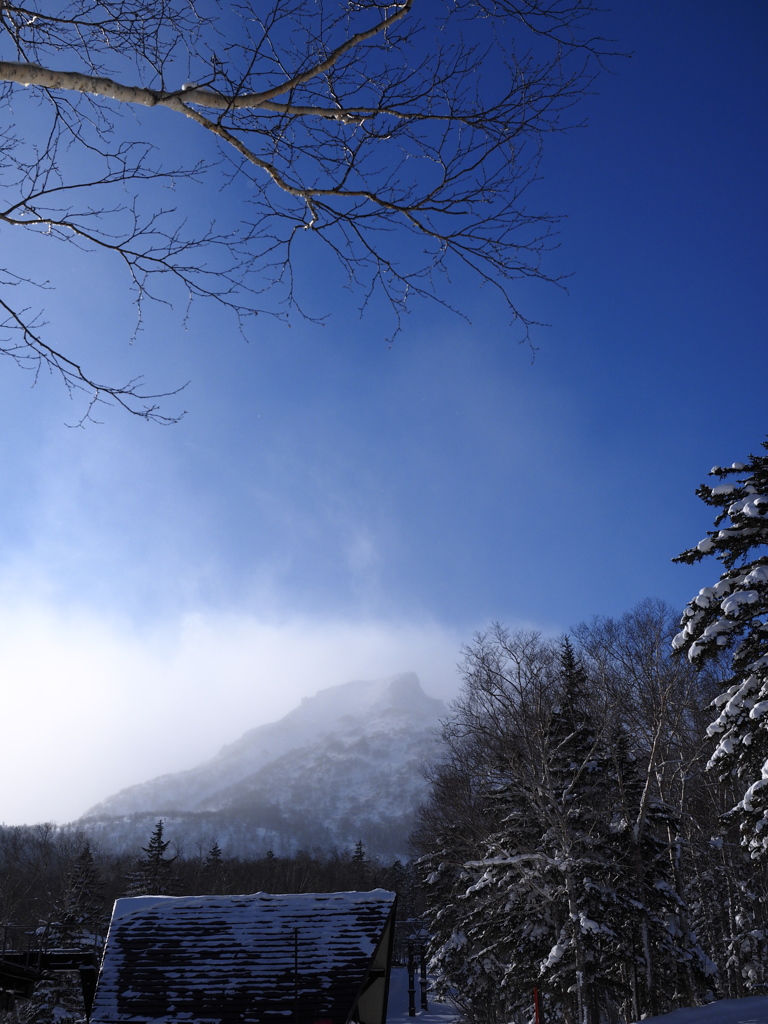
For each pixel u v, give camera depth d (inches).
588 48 222.7
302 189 231.0
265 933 631.2
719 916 1562.5
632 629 1692.9
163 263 223.9
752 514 886.4
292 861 5408.5
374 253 247.6
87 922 1758.1
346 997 562.6
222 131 216.8
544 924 1246.3
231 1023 544.4
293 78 210.1
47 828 2322.8
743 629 876.0
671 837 1274.6
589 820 1214.3
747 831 861.2
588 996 1131.3
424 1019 2164.1
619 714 1315.2
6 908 1625.2
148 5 201.6
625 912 1104.8
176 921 651.5
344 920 643.5
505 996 1539.1
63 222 212.4
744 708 868.6
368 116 224.2
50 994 1385.3
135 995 574.6
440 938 1908.2
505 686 1235.9
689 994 1154.7
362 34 208.5
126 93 199.8
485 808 1421.0
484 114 226.4
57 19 202.1
